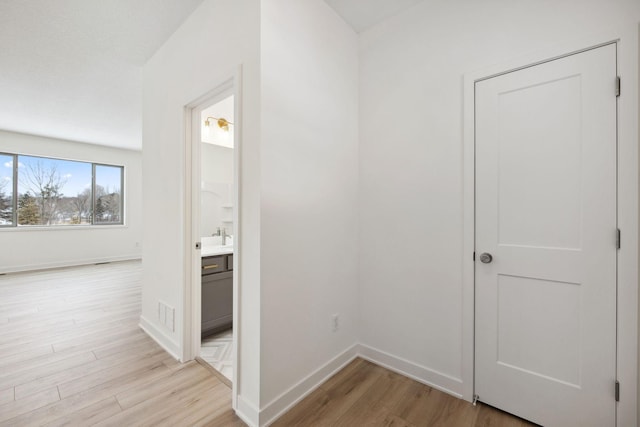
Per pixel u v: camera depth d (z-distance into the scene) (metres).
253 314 1.47
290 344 1.61
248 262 1.50
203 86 1.82
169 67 2.22
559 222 1.40
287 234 1.59
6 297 3.60
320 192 1.83
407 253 1.92
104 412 1.54
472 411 1.57
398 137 1.96
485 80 1.60
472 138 1.64
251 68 1.49
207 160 3.44
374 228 2.10
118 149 6.13
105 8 1.90
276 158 1.52
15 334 2.51
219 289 2.61
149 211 2.53
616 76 1.25
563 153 1.38
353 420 1.50
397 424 1.47
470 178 1.64
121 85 3.02
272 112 1.50
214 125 3.37
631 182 1.22
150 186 2.51
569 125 1.37
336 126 1.96
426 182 1.83
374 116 2.10
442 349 1.76
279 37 1.54
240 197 1.55
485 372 1.61
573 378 1.36
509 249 1.53
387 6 1.90
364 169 2.15
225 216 3.57
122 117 4.05
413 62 1.89
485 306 1.61
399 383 1.83
